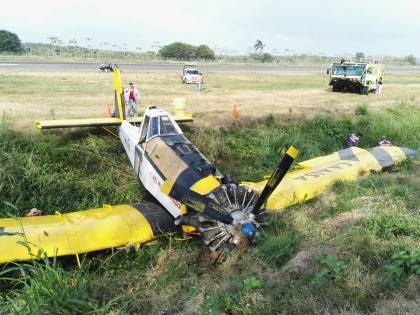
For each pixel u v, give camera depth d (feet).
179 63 196.75
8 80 67.72
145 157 22.12
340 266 15.03
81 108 43.32
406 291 13.55
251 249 17.34
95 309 13.23
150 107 24.09
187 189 17.51
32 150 28.45
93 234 16.65
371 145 42.52
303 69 179.93
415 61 370.73
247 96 61.26
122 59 213.05
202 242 19.03
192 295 14.88
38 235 15.89
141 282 16.51
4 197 24.81
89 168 29.40
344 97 65.10
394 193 23.35
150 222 18.48
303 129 42.63
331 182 24.62
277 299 14.02
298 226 19.84
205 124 38.60
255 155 35.91
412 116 50.70
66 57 208.44
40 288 13.35
